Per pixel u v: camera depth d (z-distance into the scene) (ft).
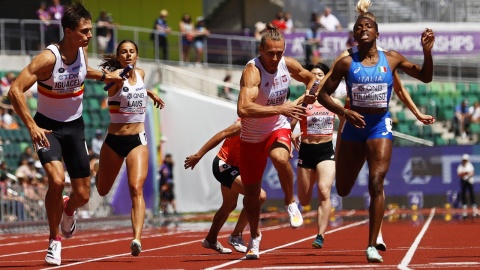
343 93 241.35
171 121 215.92
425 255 76.28
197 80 236.43
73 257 86.02
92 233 145.69
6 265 76.59
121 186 180.55
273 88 70.74
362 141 68.28
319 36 248.93
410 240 102.27
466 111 252.01
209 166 213.05
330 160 94.12
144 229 157.38
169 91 216.13
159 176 204.03
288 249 90.99
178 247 99.91
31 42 225.97
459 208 207.72
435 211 197.77
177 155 214.90
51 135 74.90
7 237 135.74
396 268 63.00
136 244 74.33
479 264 65.31
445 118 256.32
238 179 83.05
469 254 76.79
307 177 95.66
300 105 67.26
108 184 81.97
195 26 269.23
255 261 73.26
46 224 165.27
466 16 277.85
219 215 84.64
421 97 258.78
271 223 170.19
